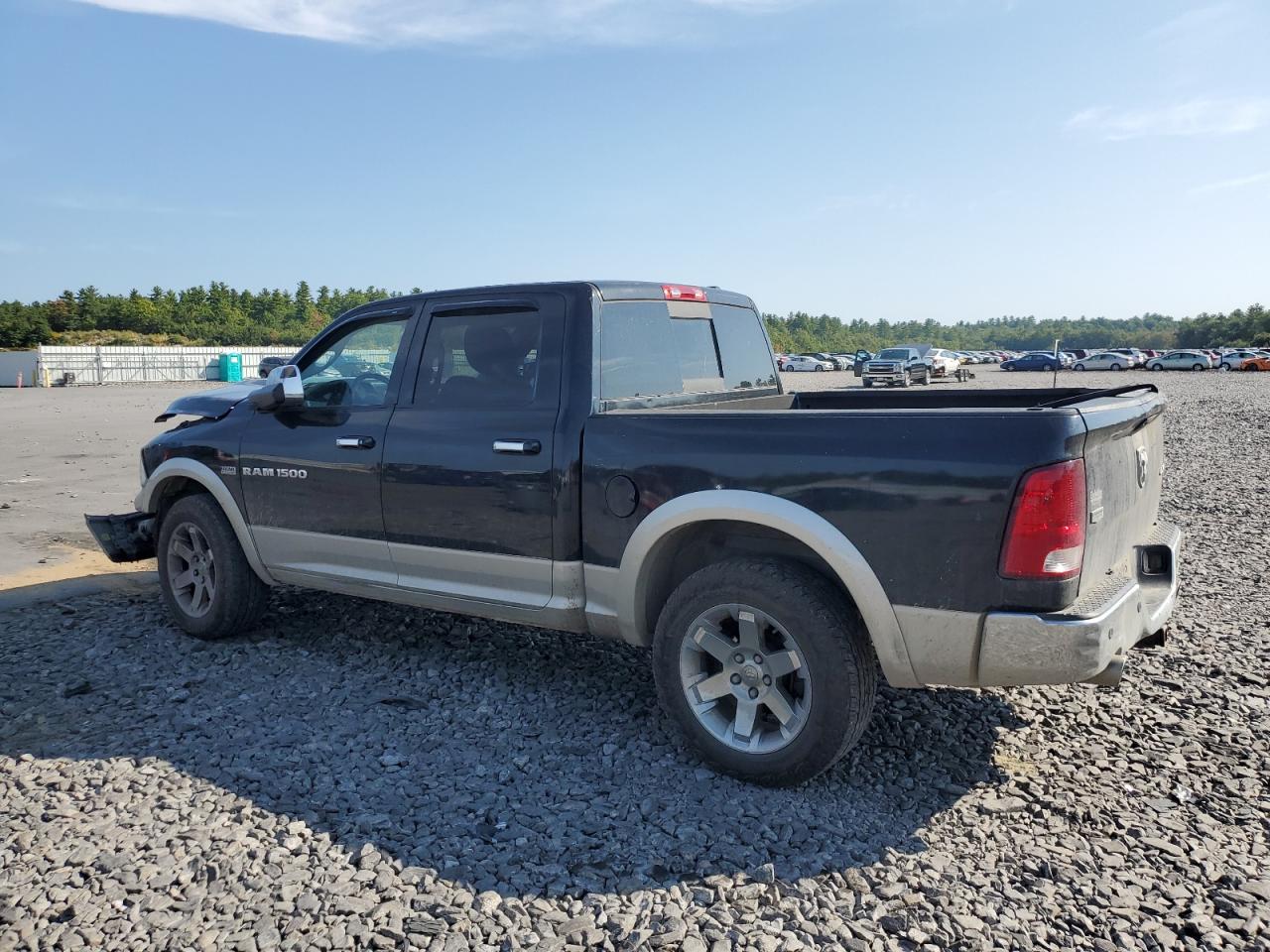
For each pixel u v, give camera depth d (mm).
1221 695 4391
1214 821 3271
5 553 7668
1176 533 4156
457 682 4652
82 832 3152
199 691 4523
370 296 194500
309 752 3822
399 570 4574
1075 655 2996
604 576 3898
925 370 40500
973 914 2736
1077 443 3004
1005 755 3811
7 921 2670
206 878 2885
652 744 3934
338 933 2625
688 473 3627
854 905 2777
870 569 3266
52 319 144750
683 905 2781
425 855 3031
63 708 4289
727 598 3520
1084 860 3021
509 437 4102
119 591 6402
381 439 4535
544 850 3078
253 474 5027
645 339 4438
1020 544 3016
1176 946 2596
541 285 4238
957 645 3162
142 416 26156
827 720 3344
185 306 177875
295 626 5590
